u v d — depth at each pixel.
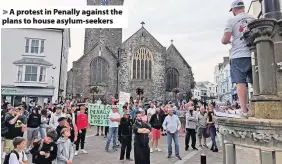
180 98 41.94
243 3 4.15
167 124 10.34
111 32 44.62
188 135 12.10
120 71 40.09
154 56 41.84
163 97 40.94
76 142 10.70
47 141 5.82
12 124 8.80
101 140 14.70
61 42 29.69
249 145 3.29
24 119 10.97
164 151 11.72
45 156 5.72
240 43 4.00
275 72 3.38
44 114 11.27
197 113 12.99
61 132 6.19
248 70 3.96
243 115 3.91
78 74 38.56
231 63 4.20
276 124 2.96
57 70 29.02
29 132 10.77
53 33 29.39
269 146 3.05
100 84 39.00
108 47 42.41
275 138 2.99
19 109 10.22
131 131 10.09
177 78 43.56
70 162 6.05
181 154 11.11
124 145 9.77
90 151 11.47
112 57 40.38
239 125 3.37
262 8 4.03
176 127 10.26
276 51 3.38
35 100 27.70
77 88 38.16
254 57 3.66
